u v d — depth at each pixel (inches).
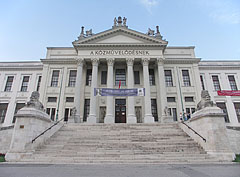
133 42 1130.7
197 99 1115.3
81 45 1100.5
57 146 500.1
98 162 398.9
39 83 1235.2
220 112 486.3
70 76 1185.4
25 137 467.8
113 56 1089.4
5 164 386.9
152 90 1144.2
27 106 518.9
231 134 638.5
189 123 600.1
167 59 1184.2
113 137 571.5
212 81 1228.5
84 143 521.7
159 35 1159.6
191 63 1203.2
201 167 339.9
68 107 1107.3
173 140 544.4
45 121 557.6
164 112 979.3
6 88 1239.5
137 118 1093.1
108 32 1128.2
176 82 1157.1
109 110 978.7
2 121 1163.9
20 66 1270.9
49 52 1249.4
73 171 299.6
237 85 1221.7
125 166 351.9
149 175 266.4
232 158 426.0
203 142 489.1
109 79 1043.9
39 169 320.8
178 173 281.3
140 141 541.6
